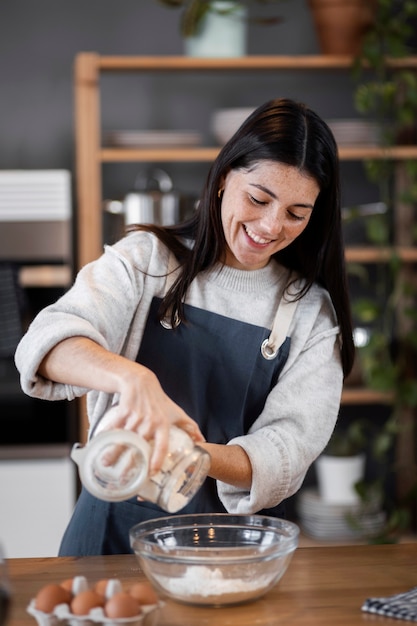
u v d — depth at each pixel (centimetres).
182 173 432
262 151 174
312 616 136
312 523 400
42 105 426
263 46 432
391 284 435
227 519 155
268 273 197
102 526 193
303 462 186
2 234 375
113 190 429
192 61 390
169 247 194
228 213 181
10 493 372
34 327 169
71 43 426
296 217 180
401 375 418
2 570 128
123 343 192
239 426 196
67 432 382
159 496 141
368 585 150
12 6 423
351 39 392
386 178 404
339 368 200
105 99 428
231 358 194
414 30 432
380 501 401
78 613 128
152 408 144
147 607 131
